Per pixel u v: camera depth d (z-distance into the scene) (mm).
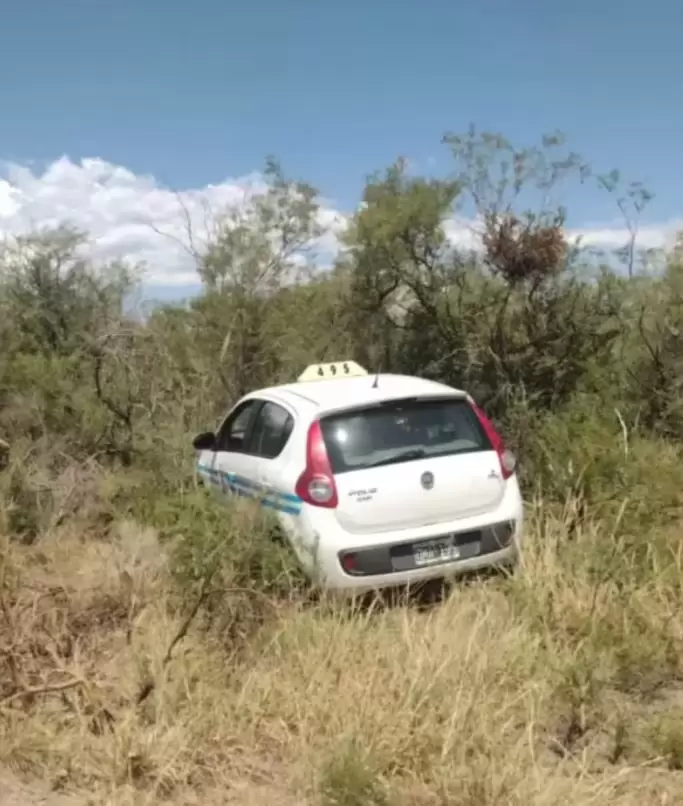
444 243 10781
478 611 5859
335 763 4289
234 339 11836
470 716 4680
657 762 4539
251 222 12227
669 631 5730
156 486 8898
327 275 12086
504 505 6918
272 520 6609
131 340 12062
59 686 4867
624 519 7211
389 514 6523
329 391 7293
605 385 10375
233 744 4719
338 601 6285
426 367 10766
